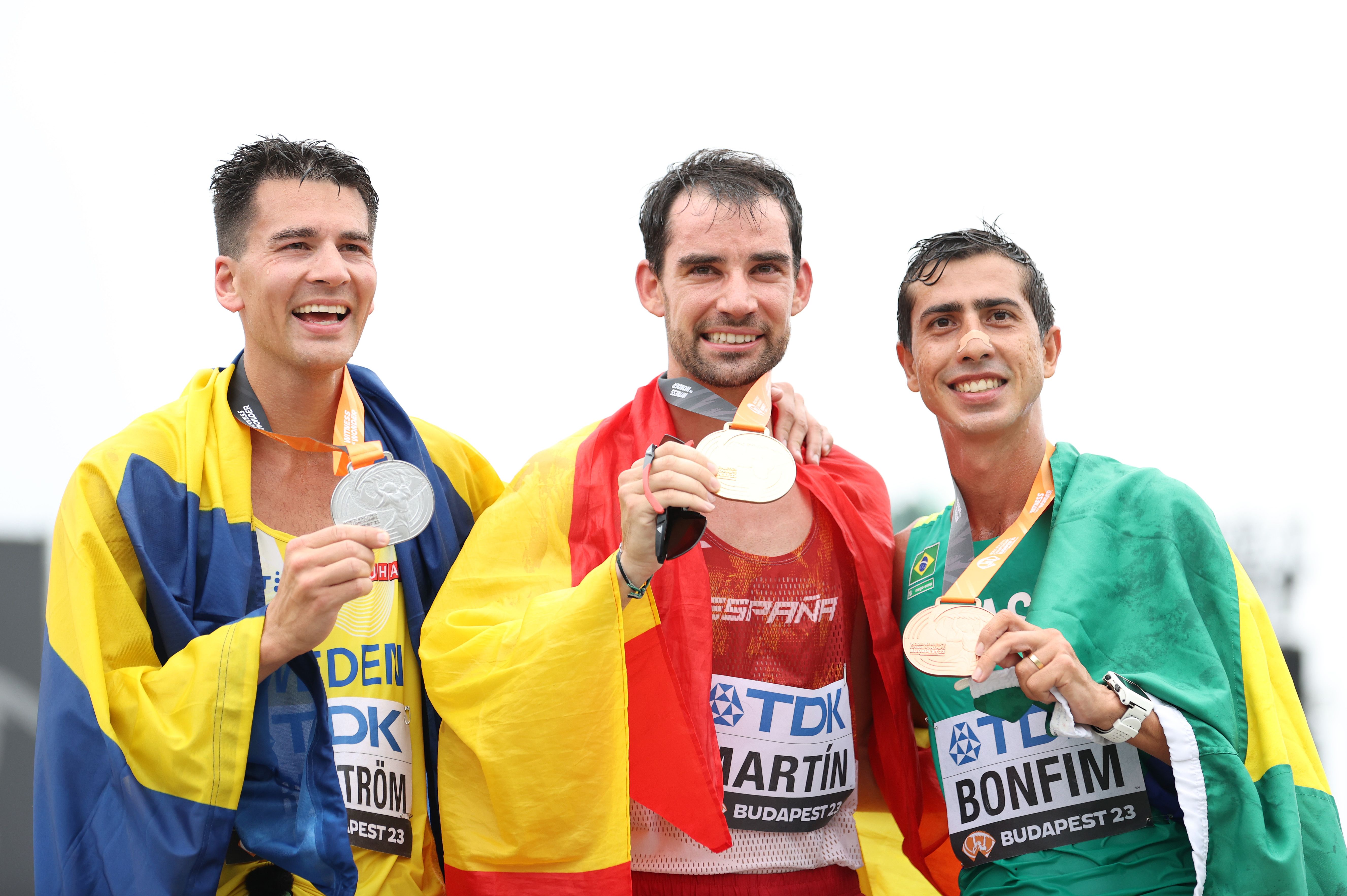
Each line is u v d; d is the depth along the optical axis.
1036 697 3.05
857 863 3.62
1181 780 3.04
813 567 3.61
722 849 3.29
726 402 3.55
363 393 3.71
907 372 3.75
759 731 3.45
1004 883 3.30
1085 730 3.06
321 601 2.95
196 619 3.19
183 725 2.95
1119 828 3.22
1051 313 3.64
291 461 3.51
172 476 3.28
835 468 3.85
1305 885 3.03
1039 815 3.27
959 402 3.47
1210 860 3.04
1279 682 3.32
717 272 3.53
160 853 2.91
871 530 3.70
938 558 3.68
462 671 3.26
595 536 3.50
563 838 3.13
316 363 3.39
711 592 3.49
